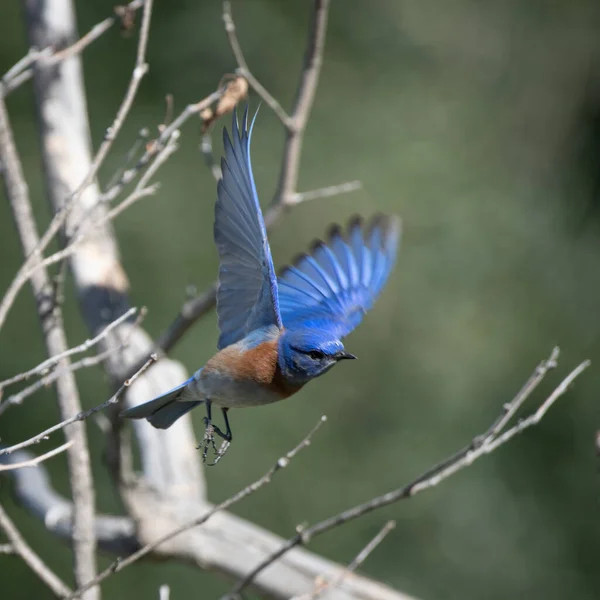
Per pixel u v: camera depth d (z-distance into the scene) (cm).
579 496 1614
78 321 1472
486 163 1780
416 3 1794
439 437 1611
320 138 1673
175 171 1583
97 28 682
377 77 1752
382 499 541
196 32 1656
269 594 757
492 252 1712
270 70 1670
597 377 1684
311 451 1543
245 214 561
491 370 1659
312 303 670
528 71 1862
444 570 1539
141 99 1628
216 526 780
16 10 1630
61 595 622
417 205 1678
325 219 1628
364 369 1619
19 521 1441
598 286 1758
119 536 780
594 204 1847
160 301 1529
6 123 652
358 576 758
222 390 572
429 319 1653
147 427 811
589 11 1931
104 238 780
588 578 1572
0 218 1542
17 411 1455
